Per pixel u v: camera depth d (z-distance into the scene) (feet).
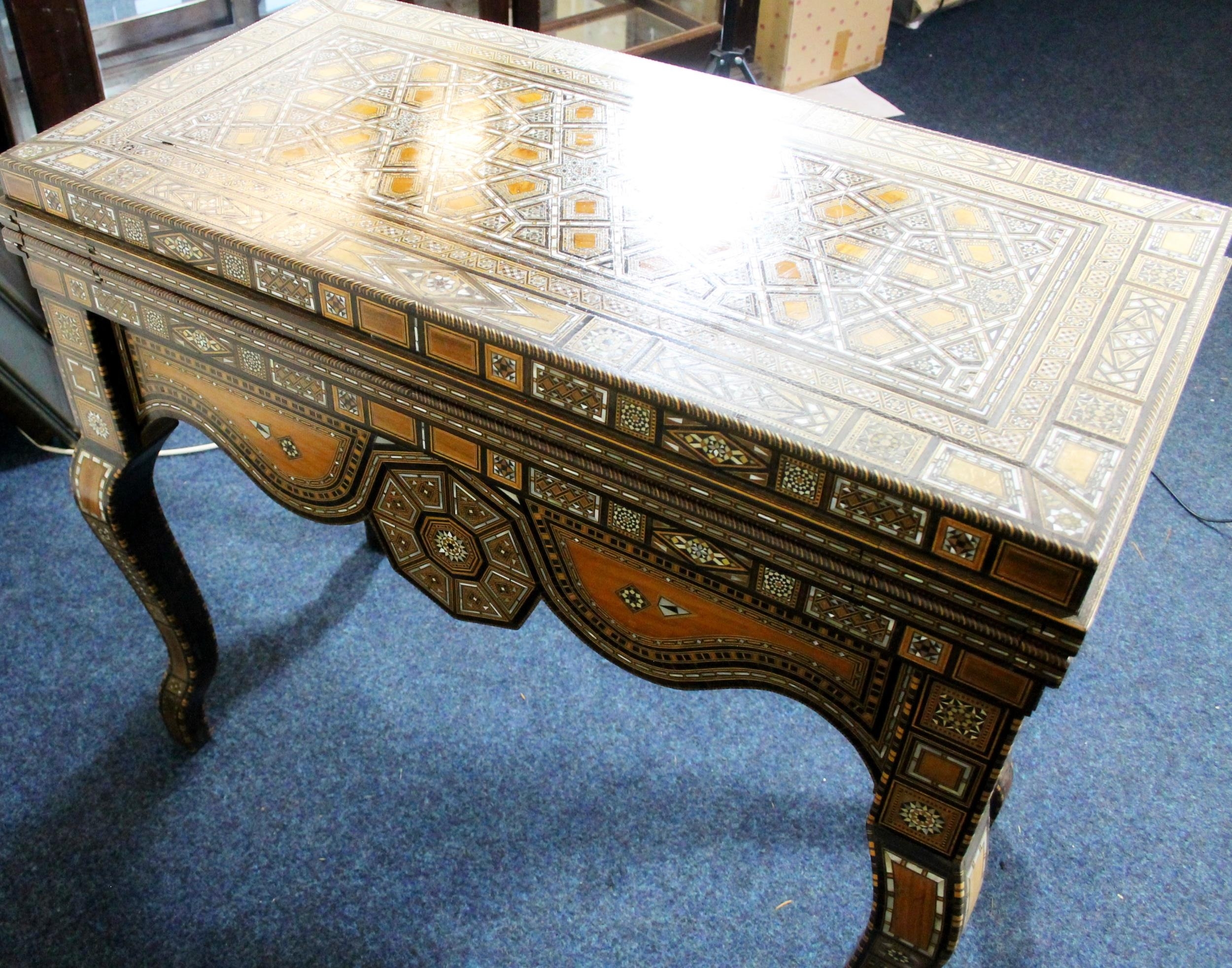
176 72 4.23
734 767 5.07
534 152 3.80
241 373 3.64
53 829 4.78
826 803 4.94
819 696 3.20
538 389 3.01
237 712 5.23
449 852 4.75
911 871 3.26
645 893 4.62
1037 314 3.15
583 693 5.35
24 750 5.05
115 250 3.55
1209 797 4.99
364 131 3.89
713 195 3.62
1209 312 3.22
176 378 3.86
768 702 5.32
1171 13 10.89
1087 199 3.66
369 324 3.19
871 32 9.50
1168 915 4.58
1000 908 4.59
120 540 4.31
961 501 2.55
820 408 2.80
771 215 3.53
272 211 3.43
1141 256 3.40
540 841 4.79
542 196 3.58
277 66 4.30
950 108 9.39
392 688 5.35
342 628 5.60
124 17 5.55
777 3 8.87
